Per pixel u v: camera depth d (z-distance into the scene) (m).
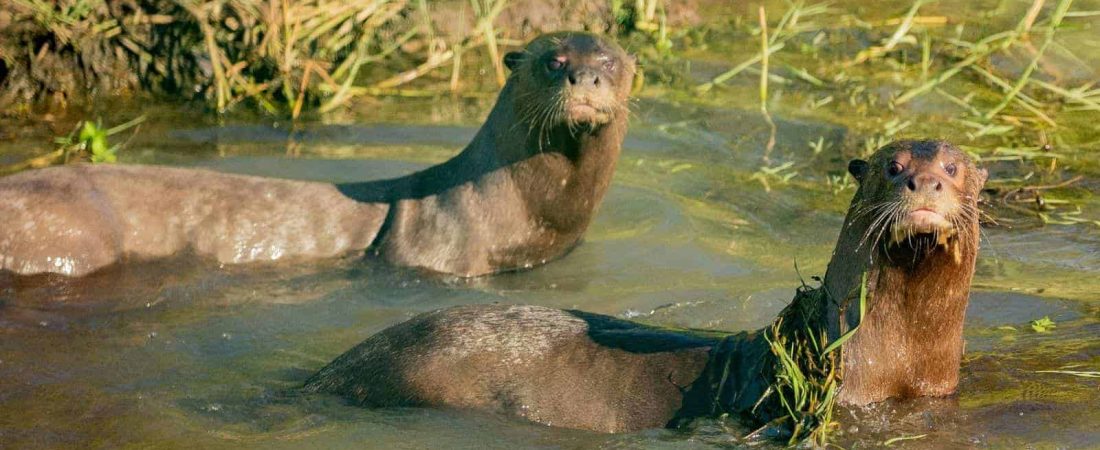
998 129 49.41
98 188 40.12
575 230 41.19
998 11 63.53
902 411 27.42
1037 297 35.53
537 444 27.03
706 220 42.88
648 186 46.03
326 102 54.56
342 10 57.19
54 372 31.88
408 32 59.97
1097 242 40.06
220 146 49.28
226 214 40.69
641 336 28.86
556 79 39.44
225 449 27.48
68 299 37.06
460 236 40.53
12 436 28.36
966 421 27.36
